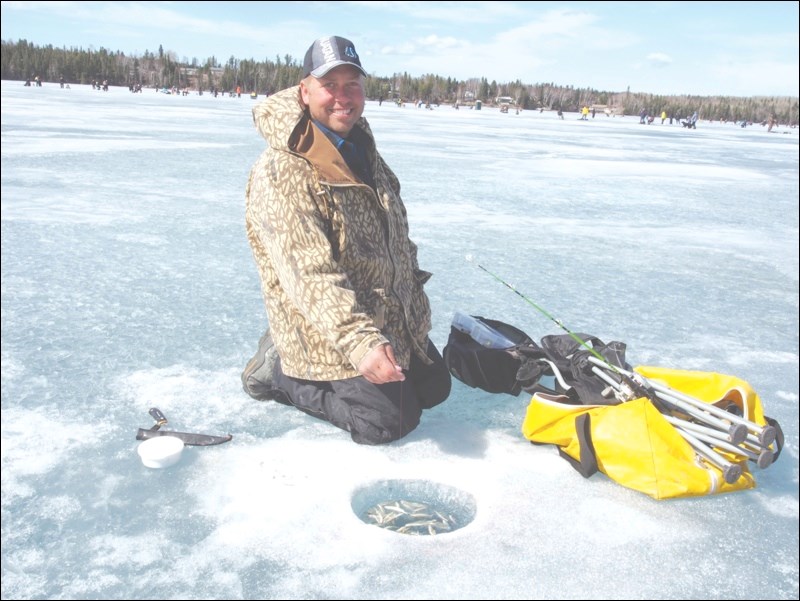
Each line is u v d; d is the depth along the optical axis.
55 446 2.28
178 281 4.23
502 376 2.84
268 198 2.24
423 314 2.66
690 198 9.50
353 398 2.36
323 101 2.29
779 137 35.84
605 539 1.92
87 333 3.29
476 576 1.74
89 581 1.67
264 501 2.02
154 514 1.94
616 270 5.11
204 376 2.87
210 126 19.28
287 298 2.41
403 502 2.17
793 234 7.03
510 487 2.16
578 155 16.23
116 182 8.09
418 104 72.44
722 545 1.93
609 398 2.43
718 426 2.25
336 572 1.73
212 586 1.67
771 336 3.75
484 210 7.52
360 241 2.36
